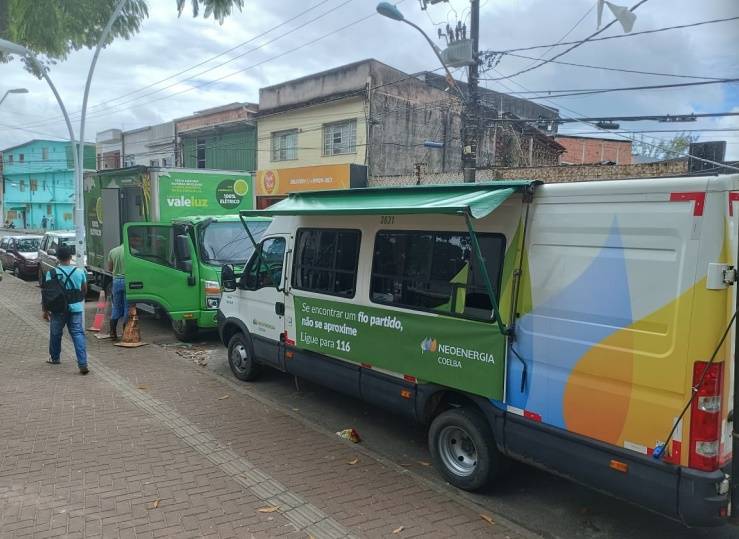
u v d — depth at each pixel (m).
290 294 6.24
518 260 3.97
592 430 3.55
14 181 63.44
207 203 11.79
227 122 26.44
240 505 4.13
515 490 4.55
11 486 4.34
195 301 9.52
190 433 5.55
